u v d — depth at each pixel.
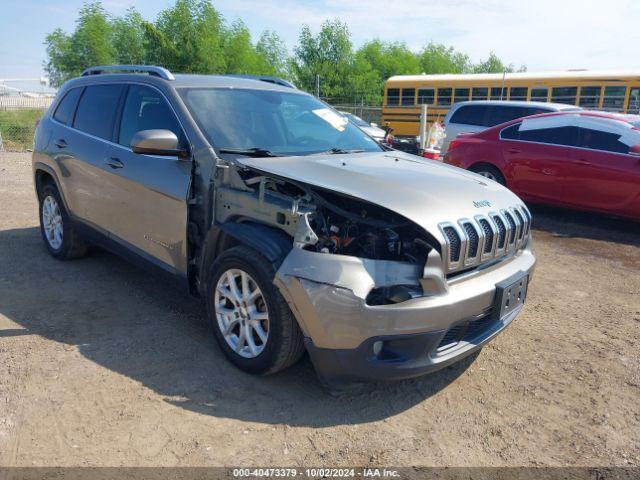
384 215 3.08
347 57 44.12
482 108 13.13
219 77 4.56
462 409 3.20
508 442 2.91
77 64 38.69
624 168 7.39
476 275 3.17
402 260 2.96
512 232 3.47
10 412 2.96
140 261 4.27
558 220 8.45
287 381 3.38
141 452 2.69
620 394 3.42
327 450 2.78
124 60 39.44
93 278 5.04
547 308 4.82
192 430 2.88
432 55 60.75
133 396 3.15
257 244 3.12
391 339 2.83
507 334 4.25
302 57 44.69
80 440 2.77
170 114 3.95
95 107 4.83
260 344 3.36
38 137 5.50
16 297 4.55
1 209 7.85
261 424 2.96
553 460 2.79
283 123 4.24
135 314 4.28
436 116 24.16
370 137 4.77
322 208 3.21
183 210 3.67
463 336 3.16
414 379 3.52
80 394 3.16
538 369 3.71
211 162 3.55
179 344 3.80
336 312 2.81
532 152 8.36
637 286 5.47
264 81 4.92
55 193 5.29
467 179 3.74
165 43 33.00
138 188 4.07
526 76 21.42
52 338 3.83
